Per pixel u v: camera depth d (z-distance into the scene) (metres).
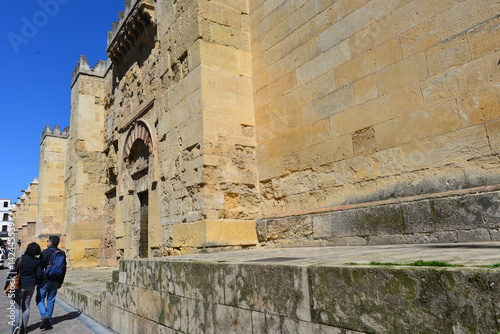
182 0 9.23
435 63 5.27
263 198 8.24
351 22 6.55
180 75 9.10
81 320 7.20
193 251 7.82
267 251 6.07
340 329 2.41
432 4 5.37
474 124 4.79
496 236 4.26
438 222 4.84
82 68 18.17
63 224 24.56
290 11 7.91
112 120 16.31
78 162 17.25
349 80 6.50
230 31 8.80
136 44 12.33
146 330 4.92
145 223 11.55
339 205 6.47
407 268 2.11
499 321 1.71
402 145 5.59
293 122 7.62
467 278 1.85
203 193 7.70
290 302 2.79
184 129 8.70
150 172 10.40
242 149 8.38
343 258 3.20
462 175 4.86
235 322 3.33
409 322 2.05
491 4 4.73
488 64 4.70
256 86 8.70
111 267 15.62
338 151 6.59
